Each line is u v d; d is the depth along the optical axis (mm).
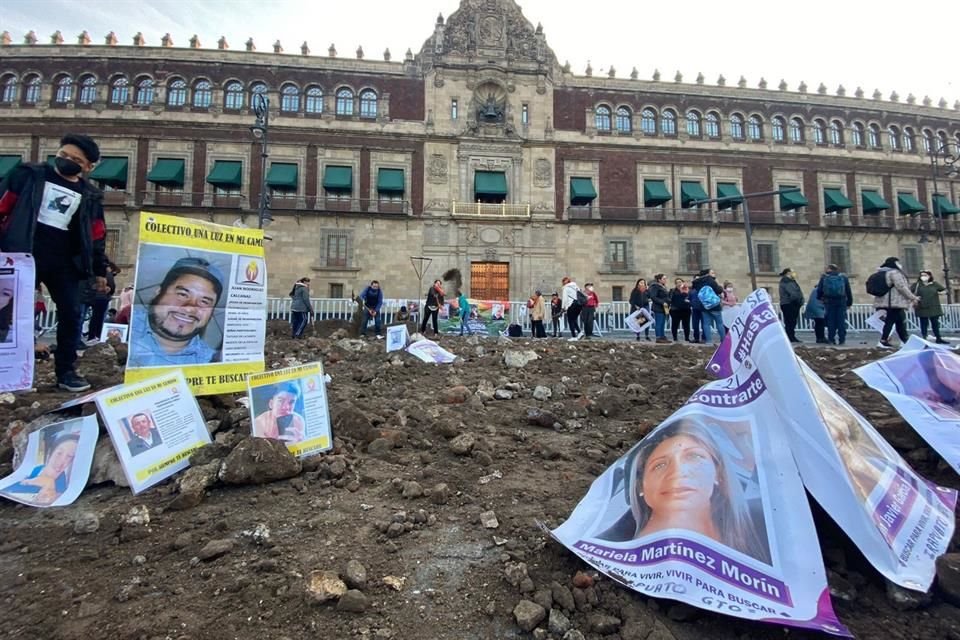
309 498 3447
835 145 38156
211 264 5031
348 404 4910
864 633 2336
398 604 2436
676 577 2428
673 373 7676
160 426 3818
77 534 3027
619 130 36000
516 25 35281
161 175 31125
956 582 2539
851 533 2625
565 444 4613
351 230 32906
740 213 35938
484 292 33500
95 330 10727
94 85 32281
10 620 2303
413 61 34406
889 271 12383
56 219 5020
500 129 34219
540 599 2430
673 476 2830
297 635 2225
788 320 14406
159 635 2195
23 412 4785
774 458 2861
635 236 35031
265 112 23672
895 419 4492
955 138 39812
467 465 4055
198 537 2957
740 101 37000
